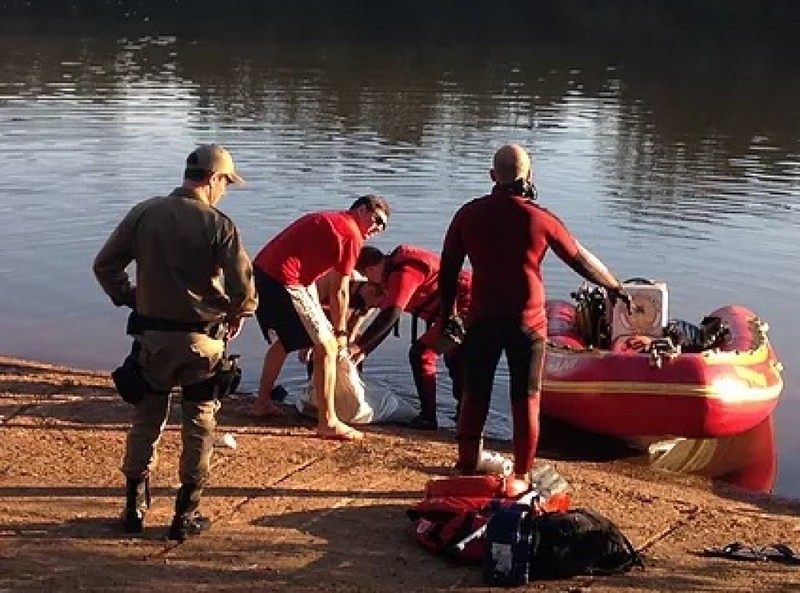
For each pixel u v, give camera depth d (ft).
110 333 33.78
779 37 122.52
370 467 22.02
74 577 16.72
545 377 27.22
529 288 20.39
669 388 26.12
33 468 20.92
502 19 135.03
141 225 17.22
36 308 35.63
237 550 17.92
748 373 26.91
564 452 26.58
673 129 69.87
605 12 136.87
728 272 41.14
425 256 26.17
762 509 22.39
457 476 21.36
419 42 112.98
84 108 71.10
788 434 28.09
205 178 17.51
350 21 132.57
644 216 48.49
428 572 17.44
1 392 25.34
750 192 53.47
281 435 23.76
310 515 19.48
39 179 51.70
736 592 17.11
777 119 74.13
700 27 129.80
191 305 17.22
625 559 17.67
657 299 28.27
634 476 24.81
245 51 102.78
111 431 23.16
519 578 16.98
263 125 66.74
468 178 53.52
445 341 21.67
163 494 19.93
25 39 109.70
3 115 67.87
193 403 17.87
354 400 25.64
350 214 24.03
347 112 72.23
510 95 81.15
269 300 23.40
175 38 113.09
